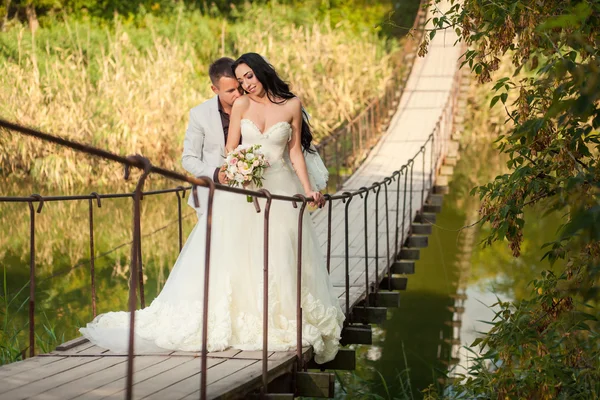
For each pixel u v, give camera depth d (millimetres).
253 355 4109
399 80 20188
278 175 4516
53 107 14992
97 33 19172
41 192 14297
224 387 3520
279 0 24578
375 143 16000
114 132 15242
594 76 2488
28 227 12711
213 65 4660
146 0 22281
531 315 4648
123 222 13492
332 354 4539
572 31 3662
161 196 15422
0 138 14156
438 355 9383
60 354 4191
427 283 12562
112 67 17672
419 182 12703
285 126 4508
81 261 11305
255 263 4398
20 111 14453
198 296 4355
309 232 4637
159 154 15695
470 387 4910
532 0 4238
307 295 4492
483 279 12695
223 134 4730
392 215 10352
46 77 15875
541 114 4590
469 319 10812
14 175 14562
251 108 4516
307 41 19594
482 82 4770
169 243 12648
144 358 4090
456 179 18375
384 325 10586
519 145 4781
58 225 12984
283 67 19031
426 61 20438
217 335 4215
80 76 16281
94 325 4438
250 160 4344
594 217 2365
